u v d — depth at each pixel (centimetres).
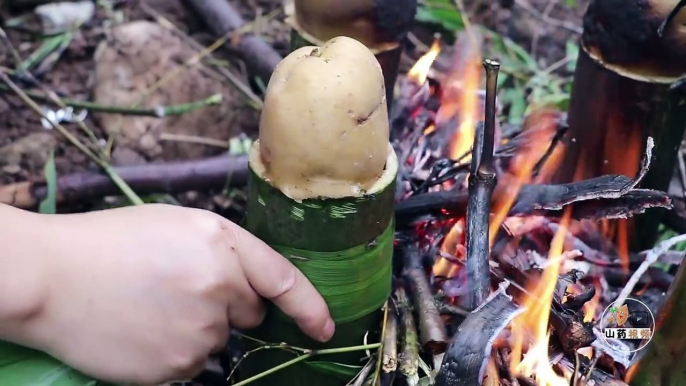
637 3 53
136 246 48
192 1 100
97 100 90
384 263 50
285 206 46
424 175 66
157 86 91
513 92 91
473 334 45
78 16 102
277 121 45
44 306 48
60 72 96
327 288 49
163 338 48
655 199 55
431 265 60
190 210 51
